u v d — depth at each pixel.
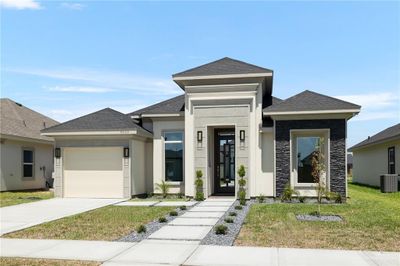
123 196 17.77
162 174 18.58
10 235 9.65
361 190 23.19
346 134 15.81
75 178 18.33
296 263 7.09
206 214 12.62
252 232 9.73
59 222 11.35
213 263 7.12
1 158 20.80
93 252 7.96
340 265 6.96
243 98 16.97
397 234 9.45
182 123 18.53
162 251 8.01
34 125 25.61
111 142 17.92
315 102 16.16
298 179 16.31
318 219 11.51
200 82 17.48
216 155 18.72
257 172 16.80
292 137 16.33
